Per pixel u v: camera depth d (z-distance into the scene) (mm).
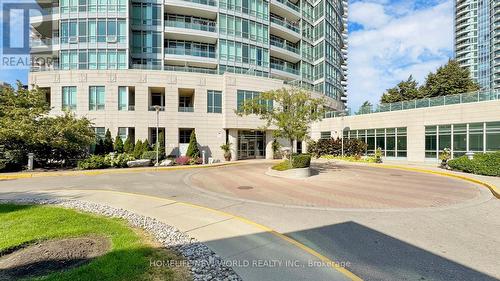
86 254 4754
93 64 30391
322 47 44344
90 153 25922
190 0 33938
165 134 28906
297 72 42969
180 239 5422
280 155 33375
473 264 4523
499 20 93875
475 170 16625
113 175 17469
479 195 10633
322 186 12859
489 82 99688
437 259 4719
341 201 9508
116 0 30578
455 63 43281
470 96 22625
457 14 112750
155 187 12609
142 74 28562
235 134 31297
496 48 95000
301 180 14953
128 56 30547
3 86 21016
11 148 19359
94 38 30500
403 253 4980
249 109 18047
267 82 32781
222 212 7629
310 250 4941
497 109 20719
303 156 16875
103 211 7742
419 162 25266
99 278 3764
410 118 26625
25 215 7172
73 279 3719
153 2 33094
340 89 54219
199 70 31891
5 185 13227
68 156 21797
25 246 5137
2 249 4812
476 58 106188
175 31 33469
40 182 14258
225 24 35500
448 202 9344
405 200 9664
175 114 29234
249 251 4863
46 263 4414
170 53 33844
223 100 30766
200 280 3795
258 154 33375
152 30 33000
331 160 29656
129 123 28141
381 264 4523
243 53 36406
